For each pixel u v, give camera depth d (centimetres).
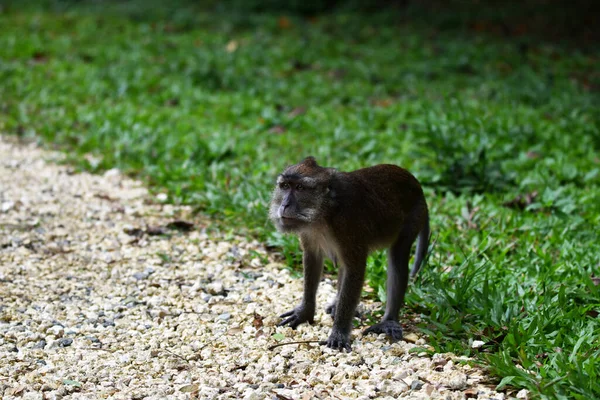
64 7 2638
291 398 640
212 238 1008
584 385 615
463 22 2509
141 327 787
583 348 688
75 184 1200
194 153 1276
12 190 1165
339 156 1304
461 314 764
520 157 1281
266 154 1303
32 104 1600
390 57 2095
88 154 1333
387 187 772
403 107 1598
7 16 2400
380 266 893
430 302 795
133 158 1296
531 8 2564
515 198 1108
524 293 802
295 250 946
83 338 765
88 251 977
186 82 1780
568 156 1308
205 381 673
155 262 945
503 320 745
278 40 2258
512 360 692
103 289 878
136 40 2177
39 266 930
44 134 1423
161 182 1189
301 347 739
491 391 644
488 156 1262
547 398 611
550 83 1808
